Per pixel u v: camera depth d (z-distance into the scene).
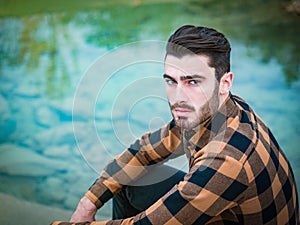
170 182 1.51
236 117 1.19
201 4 3.44
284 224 1.25
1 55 3.08
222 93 1.18
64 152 2.38
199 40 1.13
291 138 2.31
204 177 1.13
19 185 2.17
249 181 1.13
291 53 2.90
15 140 2.46
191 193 1.14
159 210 1.18
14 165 2.30
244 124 1.19
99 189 1.51
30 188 2.16
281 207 1.22
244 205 1.17
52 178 2.22
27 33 3.26
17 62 3.01
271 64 2.82
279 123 2.40
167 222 1.17
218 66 1.14
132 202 1.53
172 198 1.17
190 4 3.44
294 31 3.08
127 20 3.30
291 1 3.35
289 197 1.25
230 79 1.18
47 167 2.29
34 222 1.96
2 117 2.61
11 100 2.72
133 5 3.47
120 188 1.52
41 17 3.41
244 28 3.13
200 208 1.15
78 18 3.37
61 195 2.12
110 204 2.06
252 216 1.19
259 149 1.16
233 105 1.21
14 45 3.15
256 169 1.14
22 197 2.10
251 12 3.30
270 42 3.00
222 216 1.22
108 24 3.28
